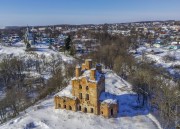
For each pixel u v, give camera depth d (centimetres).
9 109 9706
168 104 8288
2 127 7388
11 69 15562
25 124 7438
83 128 7194
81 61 15738
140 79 10119
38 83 13950
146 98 9619
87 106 8131
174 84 11462
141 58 17500
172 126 7600
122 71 14050
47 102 9400
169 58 18662
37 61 17038
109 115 7881
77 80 8112
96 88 7812
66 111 8294
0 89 13825
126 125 7450
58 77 12888
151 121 7850
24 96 11112
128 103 9300
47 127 7281
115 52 16612
